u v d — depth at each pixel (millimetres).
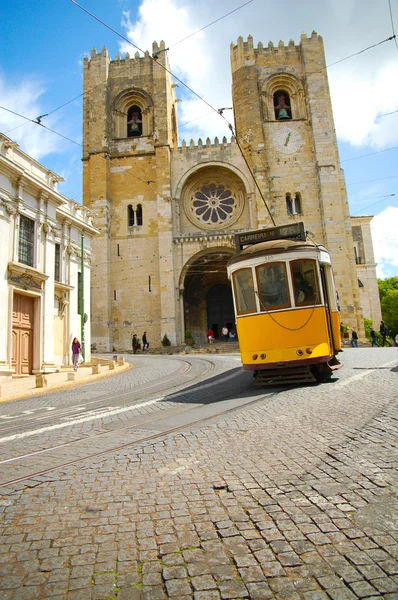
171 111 47625
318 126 41625
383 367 13156
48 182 22062
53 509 3992
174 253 40281
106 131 42781
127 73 45562
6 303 18422
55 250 23422
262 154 41000
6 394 14188
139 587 2723
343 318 37531
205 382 13688
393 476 4180
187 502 3955
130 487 4430
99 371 20438
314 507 3652
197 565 2924
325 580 2676
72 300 24406
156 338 39500
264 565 2873
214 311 50594
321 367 11016
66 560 3082
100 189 41312
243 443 5727
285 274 11180
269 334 10984
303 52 43594
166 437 6355
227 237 40000
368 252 56938
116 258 41344
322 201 40000
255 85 42594
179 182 41906
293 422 6688
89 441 6602
